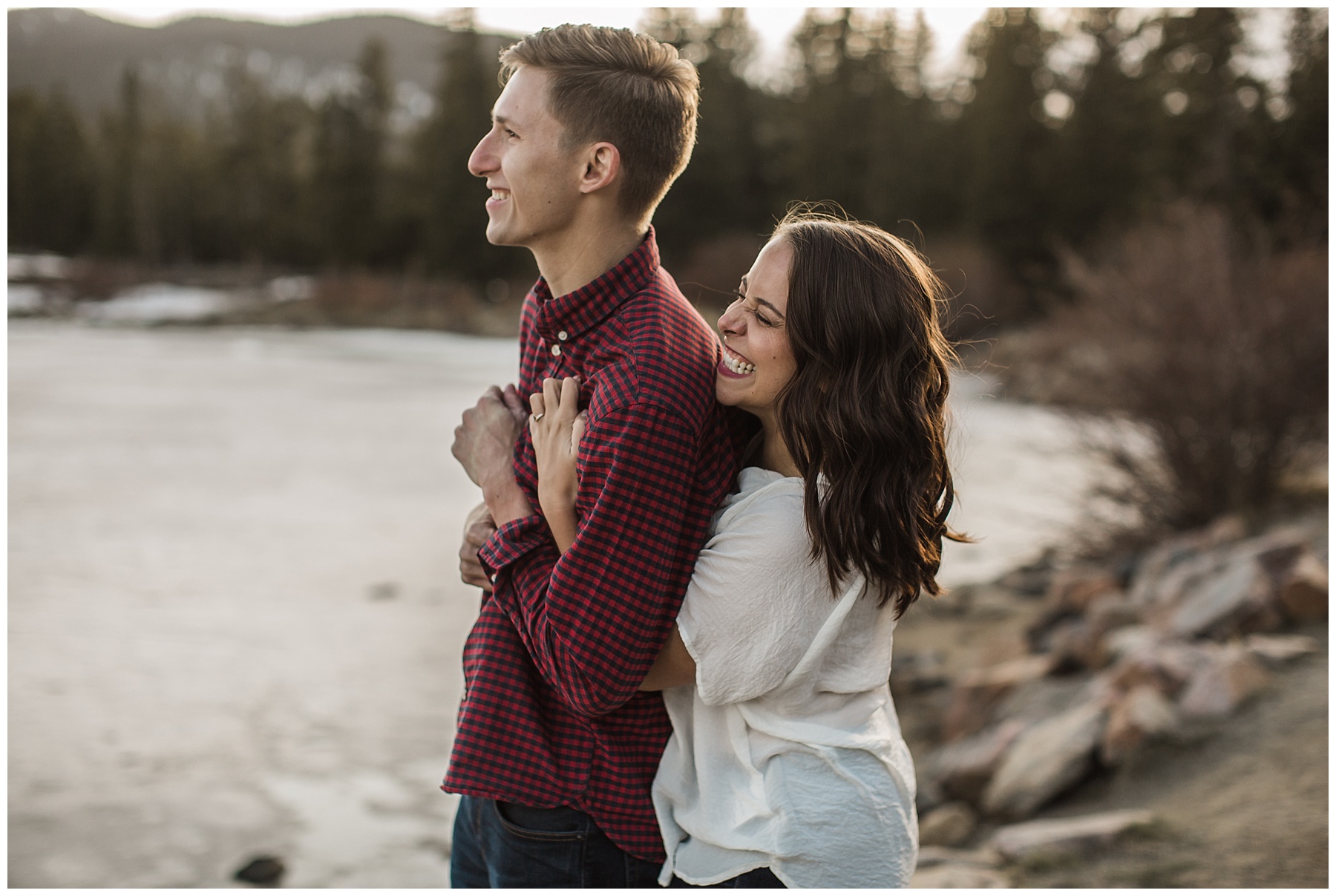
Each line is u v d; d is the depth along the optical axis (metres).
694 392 1.48
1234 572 5.00
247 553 8.39
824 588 1.46
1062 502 10.37
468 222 52.22
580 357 1.57
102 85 189.12
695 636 1.43
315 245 63.91
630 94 1.52
